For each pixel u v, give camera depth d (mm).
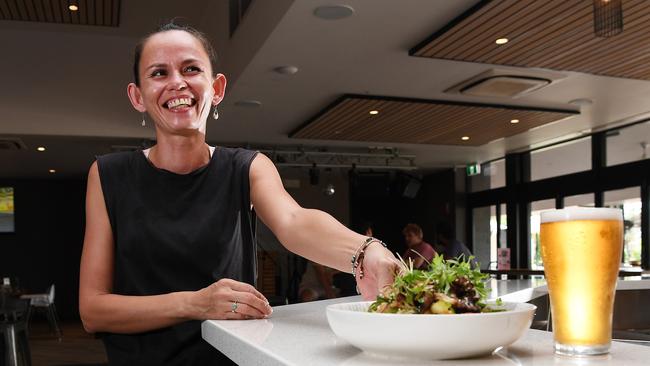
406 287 849
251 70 6395
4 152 10820
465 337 729
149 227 1404
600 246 749
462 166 12875
